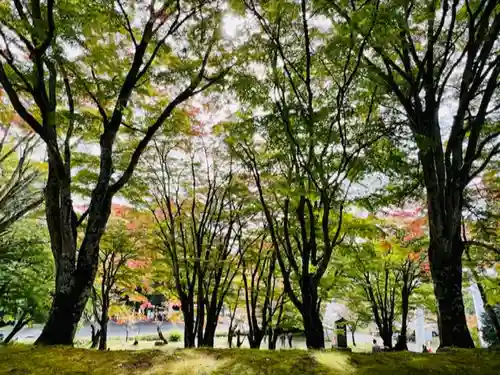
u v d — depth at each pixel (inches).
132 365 184.2
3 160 485.7
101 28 257.0
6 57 240.7
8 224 445.7
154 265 557.3
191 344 458.9
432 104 294.0
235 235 534.9
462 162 318.3
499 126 339.9
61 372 173.2
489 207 399.5
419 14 296.2
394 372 174.6
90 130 301.4
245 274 558.9
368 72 293.6
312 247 322.0
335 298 663.1
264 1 275.6
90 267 248.5
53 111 260.4
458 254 281.9
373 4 230.4
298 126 267.7
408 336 1109.7
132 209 531.5
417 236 456.4
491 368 182.4
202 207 532.7
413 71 342.6
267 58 293.1
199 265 478.6
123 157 434.0
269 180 370.6
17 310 613.0
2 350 207.6
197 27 291.1
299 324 612.4
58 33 235.8
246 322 820.6
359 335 1333.7
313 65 301.9
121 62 307.4
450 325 265.1
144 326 1457.9
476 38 298.4
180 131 414.3
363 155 274.2
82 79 270.2
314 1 239.5
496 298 444.5
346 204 330.6
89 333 1186.0
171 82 300.2
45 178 518.3
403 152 301.4
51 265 609.9
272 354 204.5
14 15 248.7
